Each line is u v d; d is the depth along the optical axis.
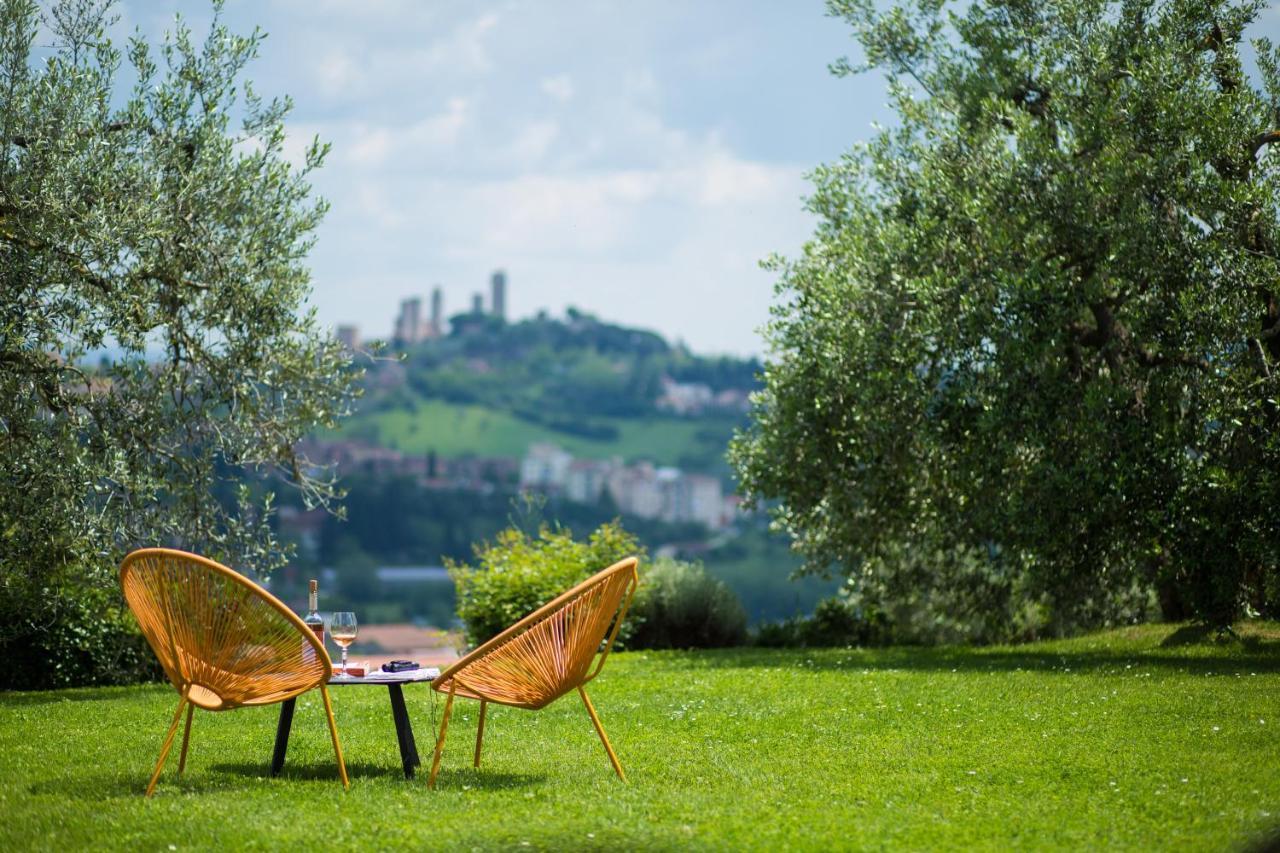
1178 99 10.05
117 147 9.34
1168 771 5.39
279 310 10.07
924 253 11.20
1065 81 10.97
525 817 4.74
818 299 12.05
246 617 5.17
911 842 4.32
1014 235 10.60
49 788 5.31
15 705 8.28
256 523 10.30
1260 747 5.90
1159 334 10.15
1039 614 13.71
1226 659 9.48
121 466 9.22
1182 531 9.90
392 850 4.25
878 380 11.20
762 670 9.70
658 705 7.89
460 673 5.48
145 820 4.66
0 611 9.40
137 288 9.39
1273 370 9.90
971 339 10.58
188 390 9.98
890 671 9.32
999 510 10.65
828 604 13.96
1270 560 9.47
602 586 5.46
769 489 12.55
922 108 11.92
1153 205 10.19
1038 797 5.01
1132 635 11.37
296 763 6.03
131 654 10.20
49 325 9.12
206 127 9.68
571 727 7.12
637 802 5.00
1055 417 10.21
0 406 8.99
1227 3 10.79
